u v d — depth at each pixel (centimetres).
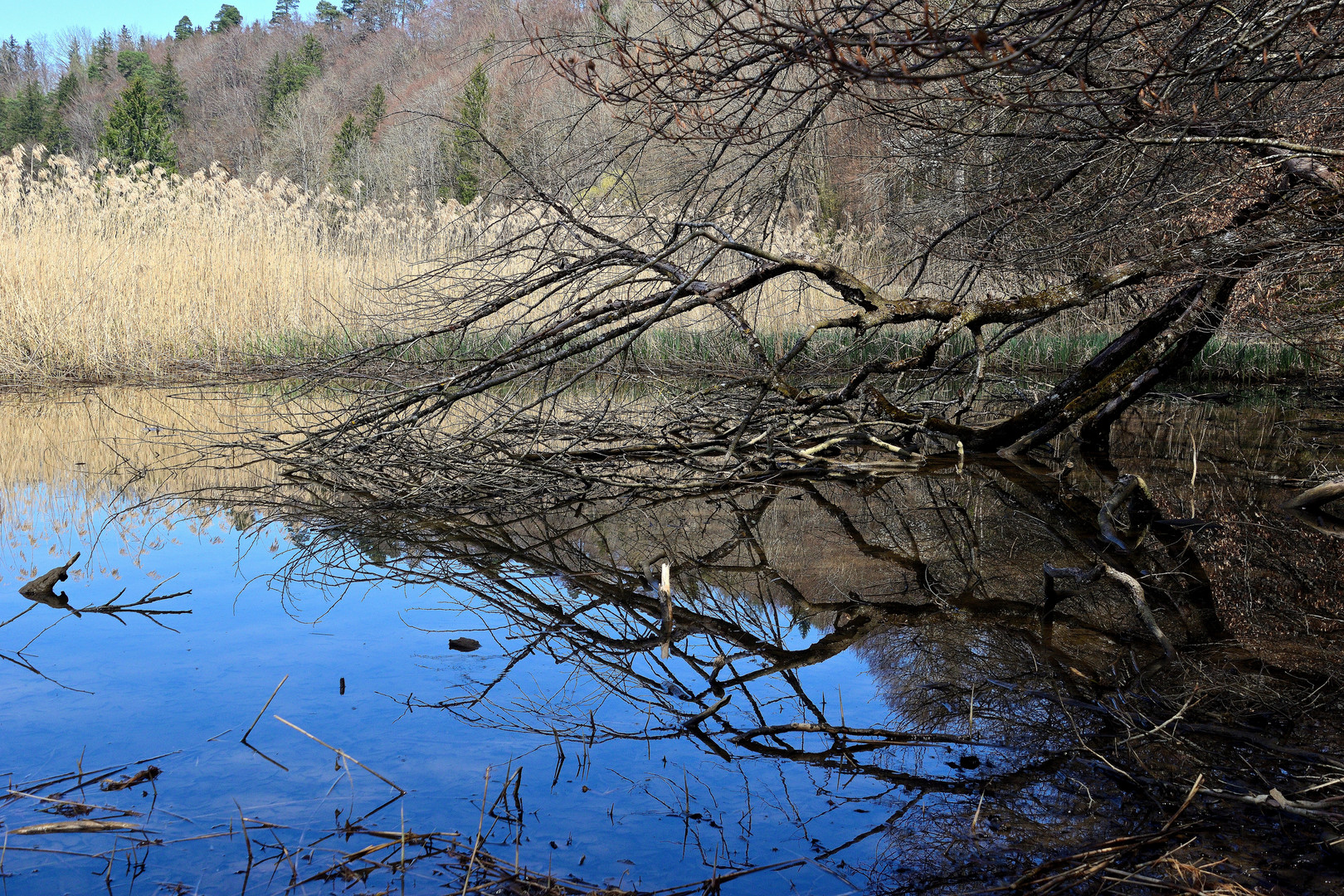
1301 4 302
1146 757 222
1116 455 625
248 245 1216
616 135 494
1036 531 447
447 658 292
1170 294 621
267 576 381
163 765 216
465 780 212
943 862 179
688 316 1130
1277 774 212
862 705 260
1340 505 486
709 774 217
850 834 190
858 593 362
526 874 174
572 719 249
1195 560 393
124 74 8175
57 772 212
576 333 500
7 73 9731
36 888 167
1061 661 287
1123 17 398
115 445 670
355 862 177
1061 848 184
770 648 308
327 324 1133
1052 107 416
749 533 450
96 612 332
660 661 295
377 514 491
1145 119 326
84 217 1195
